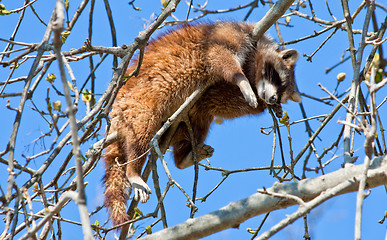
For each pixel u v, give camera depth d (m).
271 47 11.73
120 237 9.41
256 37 10.78
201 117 11.87
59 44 5.23
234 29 11.75
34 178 7.19
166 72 11.20
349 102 7.45
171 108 11.27
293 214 5.64
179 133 11.79
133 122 10.89
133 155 10.70
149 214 8.09
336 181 6.41
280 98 11.42
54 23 5.18
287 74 11.60
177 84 11.21
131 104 11.01
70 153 8.06
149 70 11.22
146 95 11.05
